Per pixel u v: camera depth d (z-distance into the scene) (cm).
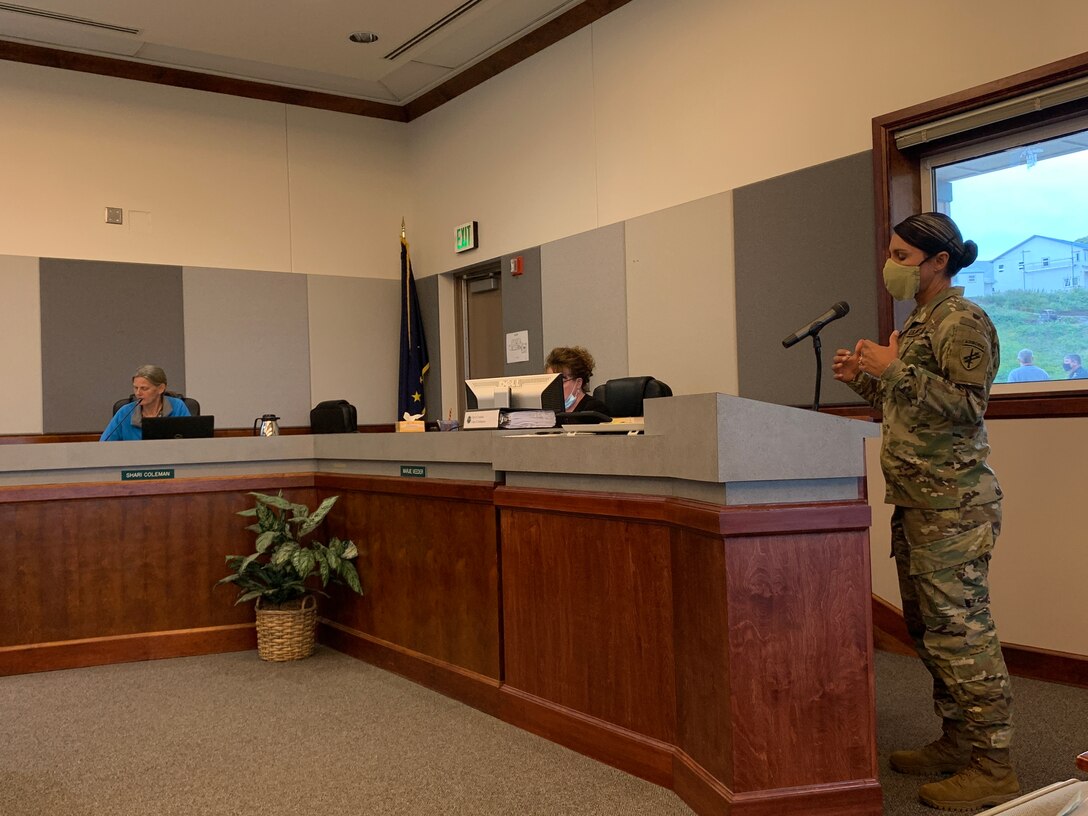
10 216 637
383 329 785
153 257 686
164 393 510
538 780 264
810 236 463
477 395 396
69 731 325
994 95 379
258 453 450
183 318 696
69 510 422
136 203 680
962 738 254
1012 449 373
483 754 287
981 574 235
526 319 663
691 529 240
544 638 303
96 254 665
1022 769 265
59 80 655
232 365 715
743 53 497
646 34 559
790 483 231
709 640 232
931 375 230
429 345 775
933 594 237
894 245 249
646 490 264
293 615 414
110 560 427
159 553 434
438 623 359
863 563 229
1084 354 372
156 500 434
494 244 695
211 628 438
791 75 471
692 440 237
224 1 589
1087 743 286
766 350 487
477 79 703
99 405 662
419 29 636
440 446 358
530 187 656
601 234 594
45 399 644
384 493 394
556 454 296
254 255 727
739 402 225
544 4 602
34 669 411
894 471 243
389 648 389
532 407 379
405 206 795
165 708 349
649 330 560
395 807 249
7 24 612
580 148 611
